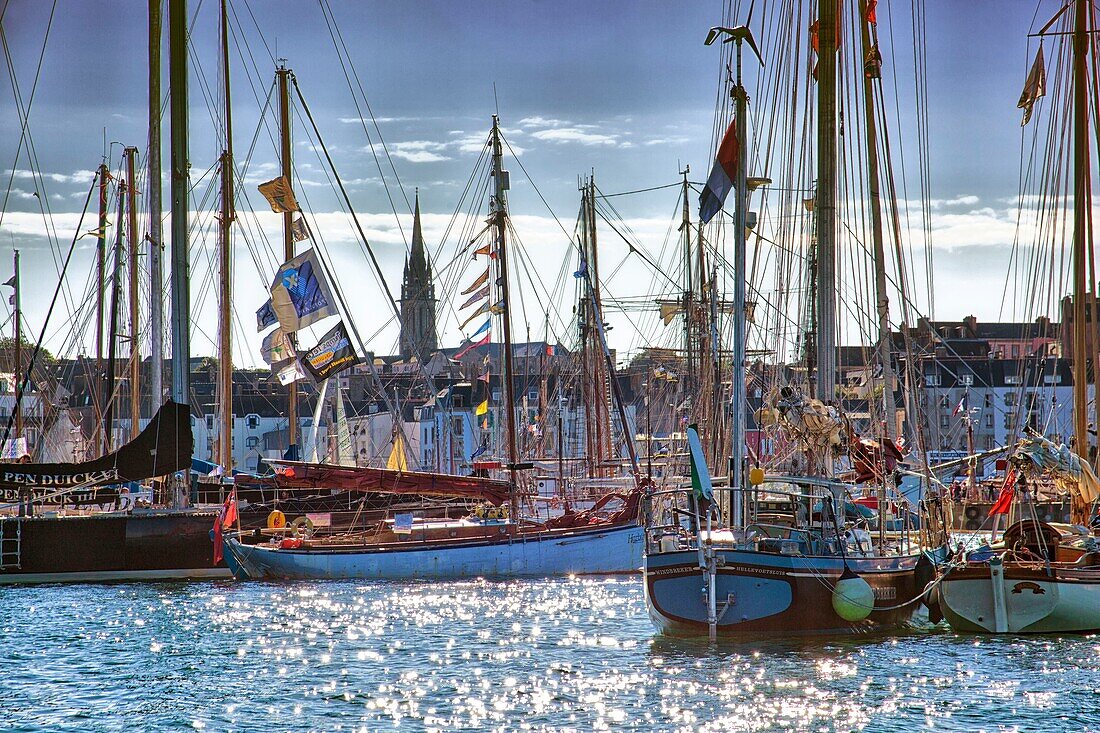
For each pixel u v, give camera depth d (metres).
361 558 83.19
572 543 85.88
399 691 48.19
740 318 54.81
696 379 114.44
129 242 114.44
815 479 54.50
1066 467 60.84
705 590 54.56
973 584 57.16
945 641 55.12
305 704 46.31
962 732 41.47
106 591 76.56
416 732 42.38
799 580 54.12
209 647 57.50
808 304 76.69
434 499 98.69
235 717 44.50
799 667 49.97
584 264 112.12
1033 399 83.69
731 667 50.28
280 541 86.38
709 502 54.38
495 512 100.62
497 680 49.75
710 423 89.00
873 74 72.56
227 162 101.88
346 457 129.25
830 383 63.59
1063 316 86.44
